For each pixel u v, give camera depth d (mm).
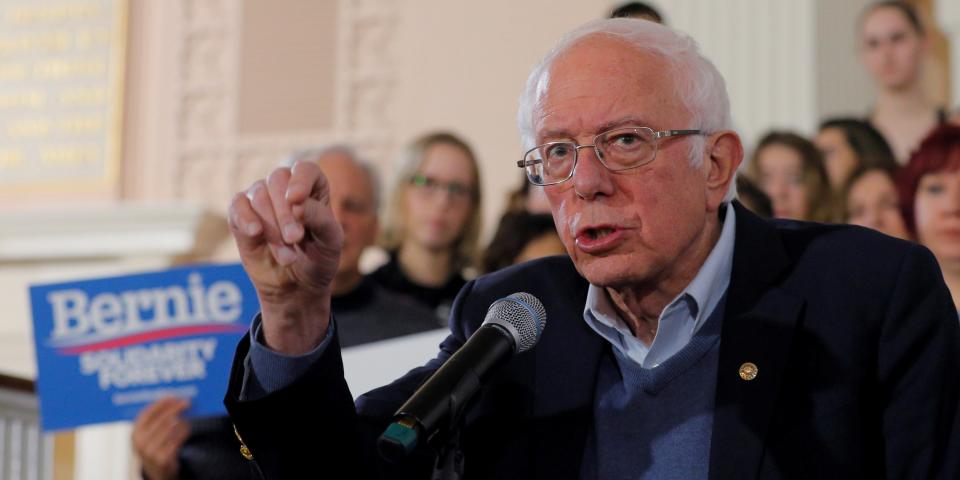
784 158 5066
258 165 7719
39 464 3551
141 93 8102
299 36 7773
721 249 1945
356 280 4152
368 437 1870
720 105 1902
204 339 3191
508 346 1632
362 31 7645
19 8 8477
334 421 1717
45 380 3191
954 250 4445
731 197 2002
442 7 7434
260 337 1732
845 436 1761
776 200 5055
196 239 7273
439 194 5102
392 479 1875
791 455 1762
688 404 1906
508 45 7215
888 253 1907
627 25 1872
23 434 3545
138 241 7309
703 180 1888
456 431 1573
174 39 8062
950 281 4445
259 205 1623
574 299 2092
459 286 5117
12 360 7500
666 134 1813
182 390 3174
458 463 1564
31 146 8258
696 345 1929
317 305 1695
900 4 5875
